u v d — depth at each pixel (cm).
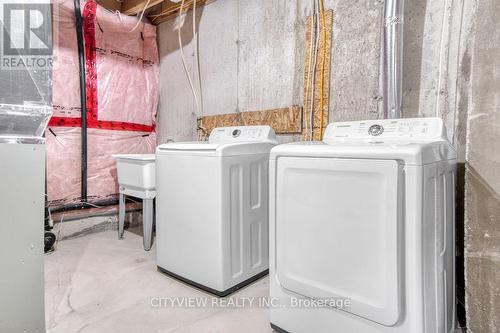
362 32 196
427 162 106
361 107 198
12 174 121
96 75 285
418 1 175
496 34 124
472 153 130
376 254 109
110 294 176
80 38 270
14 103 120
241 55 261
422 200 102
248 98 258
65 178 270
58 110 262
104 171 295
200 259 179
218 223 168
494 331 125
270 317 141
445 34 165
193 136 303
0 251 119
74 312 156
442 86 167
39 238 129
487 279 127
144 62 322
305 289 127
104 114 292
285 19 233
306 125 221
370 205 109
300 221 128
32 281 128
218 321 150
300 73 226
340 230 117
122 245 261
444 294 124
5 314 122
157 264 207
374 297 110
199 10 291
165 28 324
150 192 245
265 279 197
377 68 190
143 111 323
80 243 266
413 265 103
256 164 189
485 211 127
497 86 124
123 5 309
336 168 116
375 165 108
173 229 193
